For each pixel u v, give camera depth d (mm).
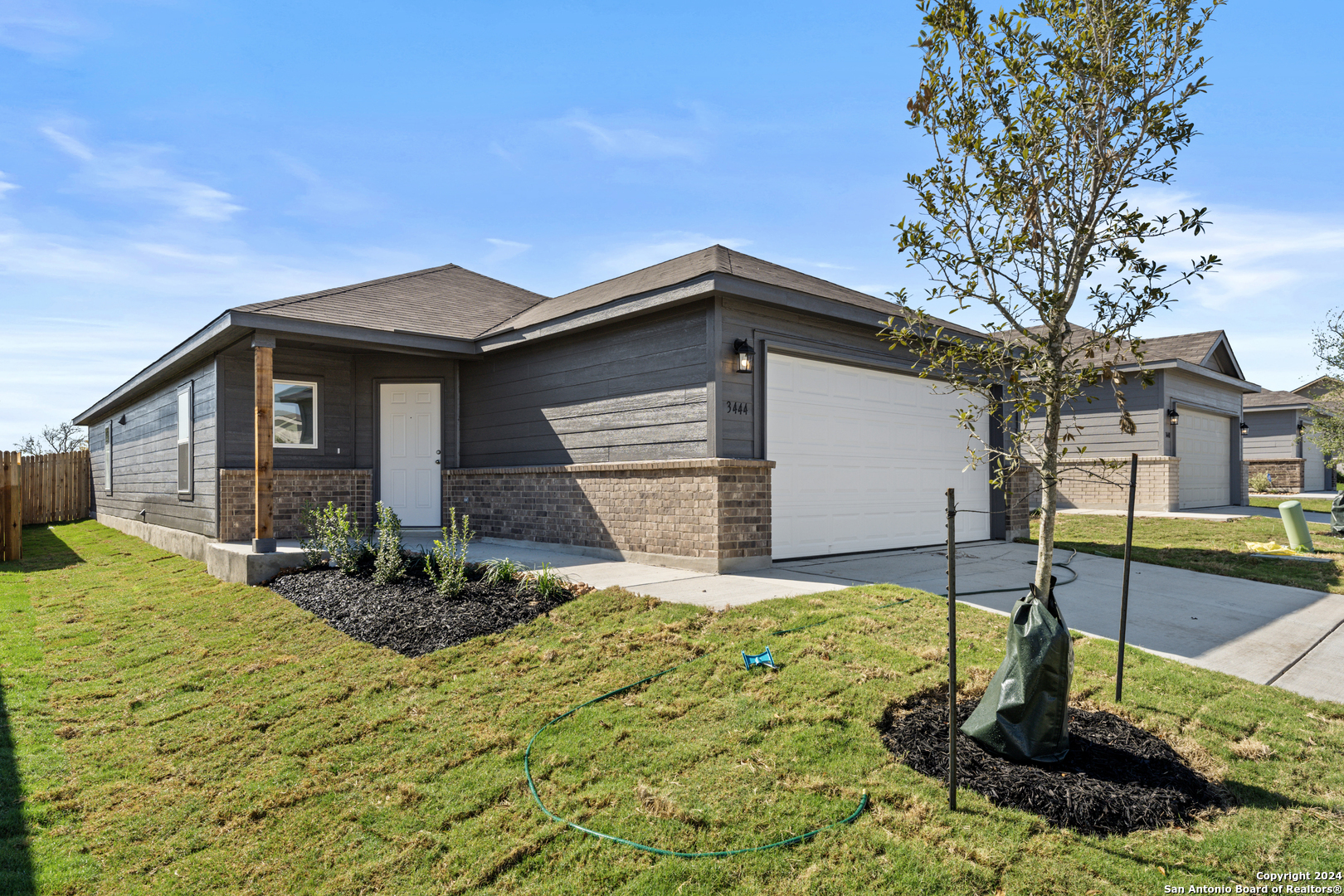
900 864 2777
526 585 6793
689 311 7977
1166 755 3562
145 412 14422
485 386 11039
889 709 3980
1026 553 9703
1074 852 2842
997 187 3658
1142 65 3621
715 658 4703
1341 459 16547
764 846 2916
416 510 11492
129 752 4387
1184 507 17391
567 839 3076
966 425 4090
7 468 12625
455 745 4012
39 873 3184
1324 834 3010
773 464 7988
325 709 4695
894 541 9883
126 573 10461
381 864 3072
